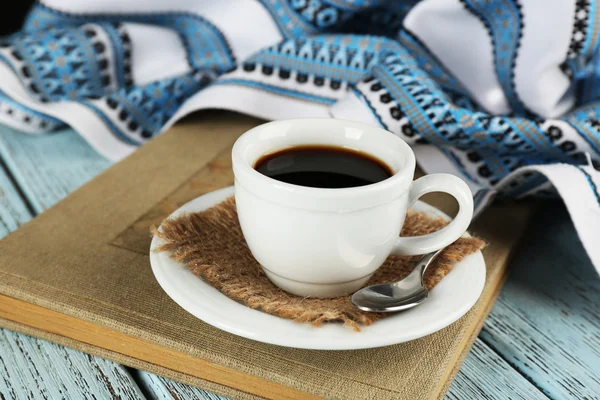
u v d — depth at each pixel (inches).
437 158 23.3
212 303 15.5
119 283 18.0
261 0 27.2
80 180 24.1
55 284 17.9
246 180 15.9
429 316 15.4
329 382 15.8
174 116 25.6
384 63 24.1
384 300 15.8
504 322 18.8
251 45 27.8
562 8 23.7
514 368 17.5
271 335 14.8
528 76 24.8
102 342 17.4
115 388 16.8
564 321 18.9
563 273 20.5
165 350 16.8
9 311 18.0
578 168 20.1
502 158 23.2
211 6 27.9
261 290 16.2
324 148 17.6
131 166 23.1
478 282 16.3
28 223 20.1
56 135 27.0
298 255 16.1
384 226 16.1
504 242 20.2
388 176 16.8
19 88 26.1
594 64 25.3
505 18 24.7
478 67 25.8
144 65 28.5
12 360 17.3
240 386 16.5
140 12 28.3
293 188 15.5
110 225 20.2
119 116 26.3
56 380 16.9
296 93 25.5
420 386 15.8
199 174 22.8
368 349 16.6
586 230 19.2
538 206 22.2
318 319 15.1
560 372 17.5
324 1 26.8
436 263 16.9
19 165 24.9
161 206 21.1
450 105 22.6
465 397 16.7
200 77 27.7
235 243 17.8
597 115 23.1
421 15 25.4
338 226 15.7
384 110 22.9
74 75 27.2
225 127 25.9
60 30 27.5
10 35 31.8
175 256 16.6
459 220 16.7
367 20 28.1
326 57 25.8
